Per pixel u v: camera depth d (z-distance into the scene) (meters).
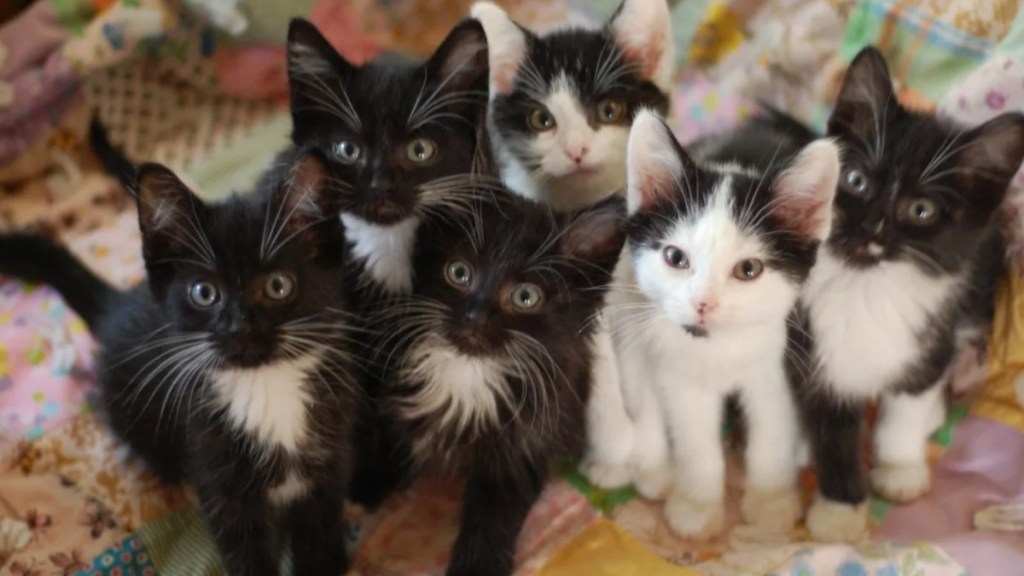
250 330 1.43
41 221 2.30
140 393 1.71
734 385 1.79
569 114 1.93
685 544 1.81
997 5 2.10
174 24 2.45
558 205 2.00
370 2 2.64
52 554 1.68
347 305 1.64
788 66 2.34
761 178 1.60
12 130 2.36
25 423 1.86
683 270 1.60
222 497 1.56
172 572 1.71
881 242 1.66
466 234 1.59
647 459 1.90
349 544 1.78
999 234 1.95
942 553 1.67
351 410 1.62
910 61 2.21
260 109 2.61
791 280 1.61
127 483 1.80
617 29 1.98
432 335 1.60
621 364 1.86
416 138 1.68
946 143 1.65
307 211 1.51
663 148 1.62
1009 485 1.85
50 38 2.36
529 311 1.57
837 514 1.81
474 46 1.70
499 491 1.72
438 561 1.75
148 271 1.51
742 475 1.95
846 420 1.82
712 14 2.43
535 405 1.65
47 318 2.09
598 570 1.72
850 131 1.73
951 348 1.82
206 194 2.32
